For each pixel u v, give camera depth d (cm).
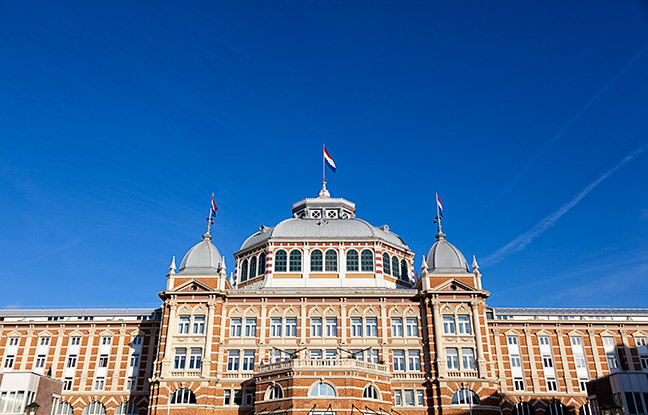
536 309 8344
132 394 7681
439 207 8100
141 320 8150
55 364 7906
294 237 8138
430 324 7056
